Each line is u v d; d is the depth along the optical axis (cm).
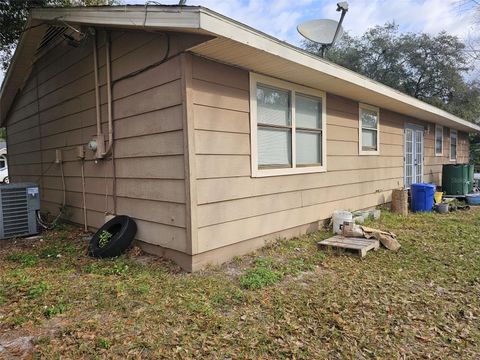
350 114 648
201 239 366
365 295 304
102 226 469
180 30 323
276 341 229
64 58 587
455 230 559
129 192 446
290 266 379
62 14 452
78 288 312
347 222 493
